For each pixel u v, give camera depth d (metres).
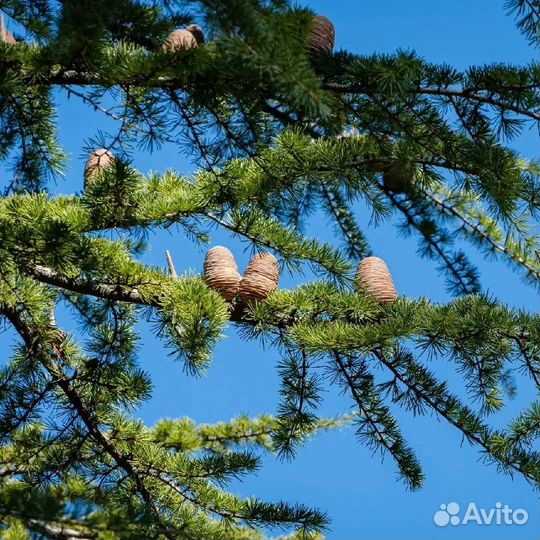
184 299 6.69
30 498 5.09
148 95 5.82
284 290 7.45
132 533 5.13
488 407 7.08
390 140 6.52
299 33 5.11
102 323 6.95
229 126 6.05
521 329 6.85
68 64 5.71
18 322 6.85
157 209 6.91
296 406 7.44
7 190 7.05
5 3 6.13
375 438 7.41
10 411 6.84
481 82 6.41
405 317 6.85
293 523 7.03
